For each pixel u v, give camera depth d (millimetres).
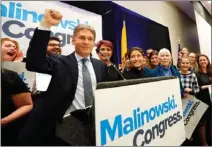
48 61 917
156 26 3744
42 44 820
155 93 698
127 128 542
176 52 4387
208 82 2027
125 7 3123
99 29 2225
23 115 910
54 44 1501
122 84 555
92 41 1042
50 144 712
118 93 535
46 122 822
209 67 2127
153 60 2111
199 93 1900
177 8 4746
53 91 883
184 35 4973
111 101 509
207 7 4496
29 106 961
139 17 3322
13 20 1598
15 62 1343
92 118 480
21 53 1487
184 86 1847
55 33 1834
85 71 996
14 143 876
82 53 1018
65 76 912
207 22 4375
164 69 1829
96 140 452
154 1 3877
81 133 534
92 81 988
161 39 3842
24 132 815
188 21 5348
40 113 848
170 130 746
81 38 1013
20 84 959
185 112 1573
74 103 903
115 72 1368
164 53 1833
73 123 544
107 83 510
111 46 1749
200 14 4070
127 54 1821
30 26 1686
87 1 2545
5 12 1560
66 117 553
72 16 1990
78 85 943
